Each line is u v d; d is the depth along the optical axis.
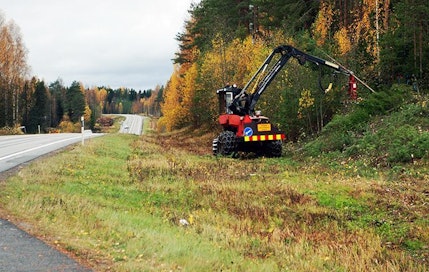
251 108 21.00
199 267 5.84
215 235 7.96
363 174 14.09
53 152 19.19
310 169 15.59
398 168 13.88
